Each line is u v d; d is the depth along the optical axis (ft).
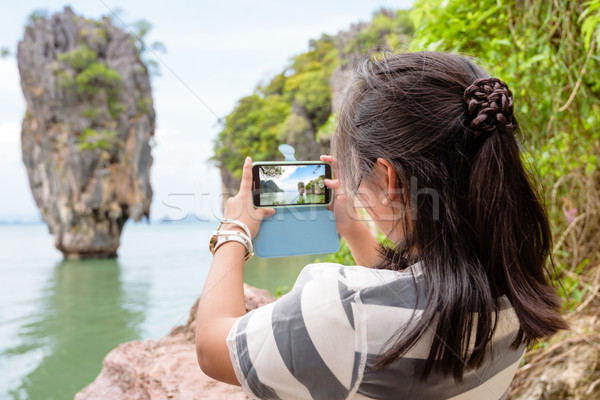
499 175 1.67
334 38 61.98
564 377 5.32
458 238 1.68
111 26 125.70
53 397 18.54
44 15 121.19
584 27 4.59
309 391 1.60
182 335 5.07
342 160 1.97
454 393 1.62
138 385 4.16
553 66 5.40
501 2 5.42
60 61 115.85
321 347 1.56
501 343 1.73
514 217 1.71
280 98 47.57
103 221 109.19
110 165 115.96
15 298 47.21
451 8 5.63
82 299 42.88
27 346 26.84
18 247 133.90
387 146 1.76
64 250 106.22
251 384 1.65
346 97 1.96
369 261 2.34
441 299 1.57
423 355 1.55
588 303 5.98
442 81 1.77
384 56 1.95
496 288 1.71
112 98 119.24
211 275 1.97
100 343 21.77
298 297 1.66
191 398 3.68
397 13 59.52
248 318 1.71
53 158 111.75
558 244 6.00
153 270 48.52
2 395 18.95
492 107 1.65
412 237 1.78
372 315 1.57
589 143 5.84
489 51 5.73
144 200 122.83
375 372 1.54
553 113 5.50
